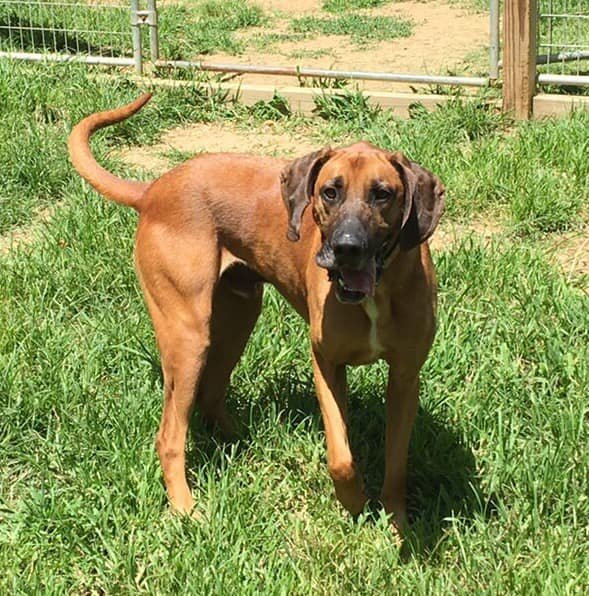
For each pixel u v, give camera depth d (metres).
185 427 1.94
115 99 3.61
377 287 1.72
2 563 1.75
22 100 3.56
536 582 1.64
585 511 1.81
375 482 1.99
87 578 1.76
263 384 2.21
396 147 3.22
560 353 2.19
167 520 1.85
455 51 4.51
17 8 4.58
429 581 1.68
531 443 1.96
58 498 1.91
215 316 2.06
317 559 1.74
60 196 3.09
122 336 2.33
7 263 2.64
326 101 3.63
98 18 4.59
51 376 2.19
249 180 1.97
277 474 1.97
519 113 3.48
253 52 4.64
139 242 2.00
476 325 2.32
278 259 1.95
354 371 2.20
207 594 1.66
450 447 1.99
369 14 5.28
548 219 2.82
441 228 2.86
